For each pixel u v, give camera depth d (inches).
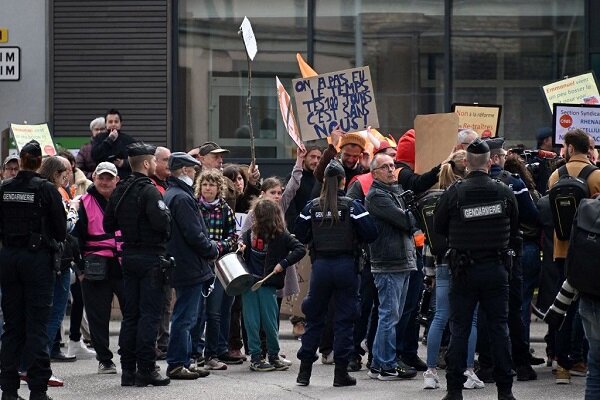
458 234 598.5
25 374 689.6
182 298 692.1
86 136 1112.8
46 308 609.3
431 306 734.5
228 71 1123.9
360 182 735.7
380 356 696.4
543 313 710.5
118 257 721.0
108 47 1112.8
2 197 603.2
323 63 1118.4
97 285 722.2
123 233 666.2
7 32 1097.4
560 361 687.1
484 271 594.6
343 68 1119.6
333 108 805.2
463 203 597.3
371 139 809.5
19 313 610.2
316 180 792.9
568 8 1112.8
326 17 1121.4
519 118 1118.4
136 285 668.7
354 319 679.1
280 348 832.3
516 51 1118.4
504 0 1115.9
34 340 605.6
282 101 805.2
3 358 609.3
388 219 679.7
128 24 1112.2
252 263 747.4
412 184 696.4
